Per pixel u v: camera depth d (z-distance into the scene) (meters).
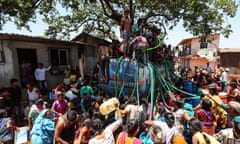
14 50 9.88
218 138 4.45
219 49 24.66
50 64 12.33
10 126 5.59
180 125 4.77
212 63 26.39
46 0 14.02
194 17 15.00
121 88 8.16
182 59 32.19
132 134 3.93
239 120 3.95
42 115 4.91
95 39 18.28
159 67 8.96
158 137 4.48
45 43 11.92
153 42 8.70
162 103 7.50
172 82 9.54
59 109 6.21
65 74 12.60
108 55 9.13
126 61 8.22
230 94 7.36
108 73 8.88
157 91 8.00
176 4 14.50
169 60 10.23
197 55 28.41
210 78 11.35
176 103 7.02
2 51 9.27
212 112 5.43
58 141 4.28
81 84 9.77
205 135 3.83
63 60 13.55
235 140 4.01
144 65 7.98
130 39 8.38
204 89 8.26
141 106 6.29
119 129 4.59
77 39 18.34
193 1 14.13
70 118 4.31
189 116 5.02
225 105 5.84
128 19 8.77
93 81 10.38
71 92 7.96
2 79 9.22
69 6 13.08
